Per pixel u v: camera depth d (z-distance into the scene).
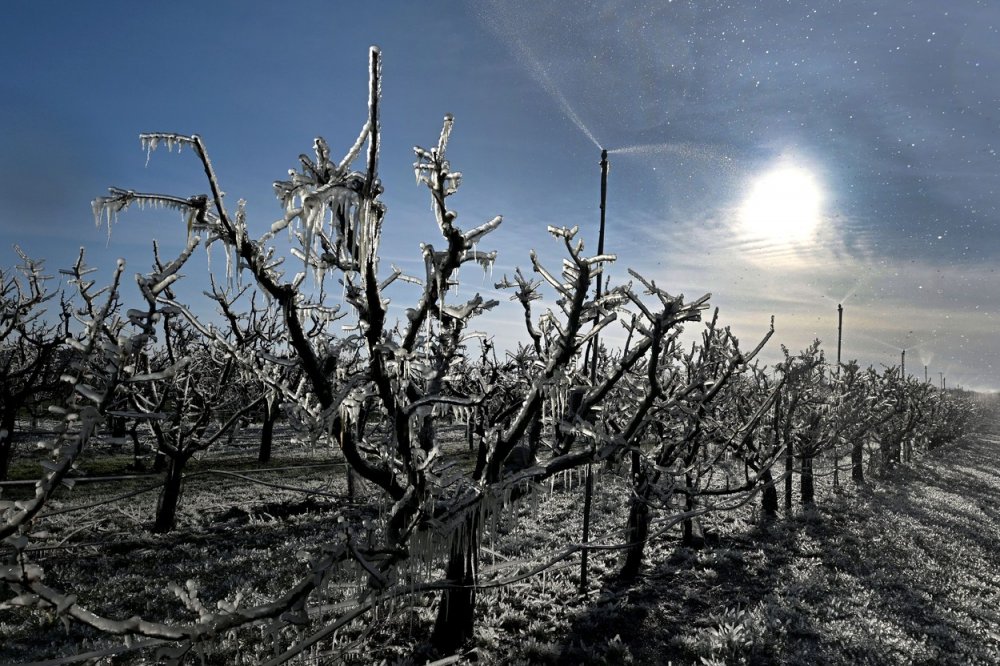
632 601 12.66
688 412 7.71
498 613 11.50
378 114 4.75
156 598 10.90
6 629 9.08
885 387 33.56
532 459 9.12
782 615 12.23
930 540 19.36
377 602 5.98
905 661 10.63
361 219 5.17
